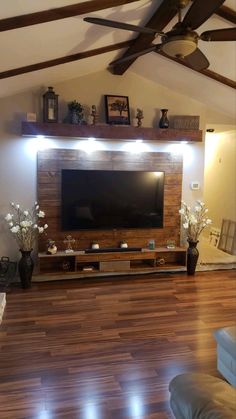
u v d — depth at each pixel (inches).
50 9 93.3
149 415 83.0
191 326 130.1
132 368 102.3
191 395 51.4
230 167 245.1
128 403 87.0
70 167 179.9
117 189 184.7
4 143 171.2
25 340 117.6
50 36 112.2
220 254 228.8
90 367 102.5
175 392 54.2
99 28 118.4
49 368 101.6
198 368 102.7
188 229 193.2
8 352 109.9
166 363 105.1
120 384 94.6
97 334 122.9
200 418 46.4
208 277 190.5
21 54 121.6
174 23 123.5
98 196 182.4
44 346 114.0
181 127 186.4
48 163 176.9
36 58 130.4
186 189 199.3
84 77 177.3
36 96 171.6
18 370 100.3
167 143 193.0
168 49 96.5
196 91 183.0
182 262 198.1
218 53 139.4
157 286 174.4
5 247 175.9
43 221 178.7
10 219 166.9
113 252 181.5
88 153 181.8
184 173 198.2
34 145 174.6
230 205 245.3
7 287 167.3
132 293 163.8
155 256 188.7
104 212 184.2
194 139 185.3
